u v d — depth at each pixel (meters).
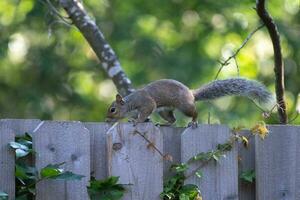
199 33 21.70
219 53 21.19
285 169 7.88
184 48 21.44
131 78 20.97
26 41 21.64
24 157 7.15
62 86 22.06
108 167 7.32
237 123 18.56
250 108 19.34
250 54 20.94
